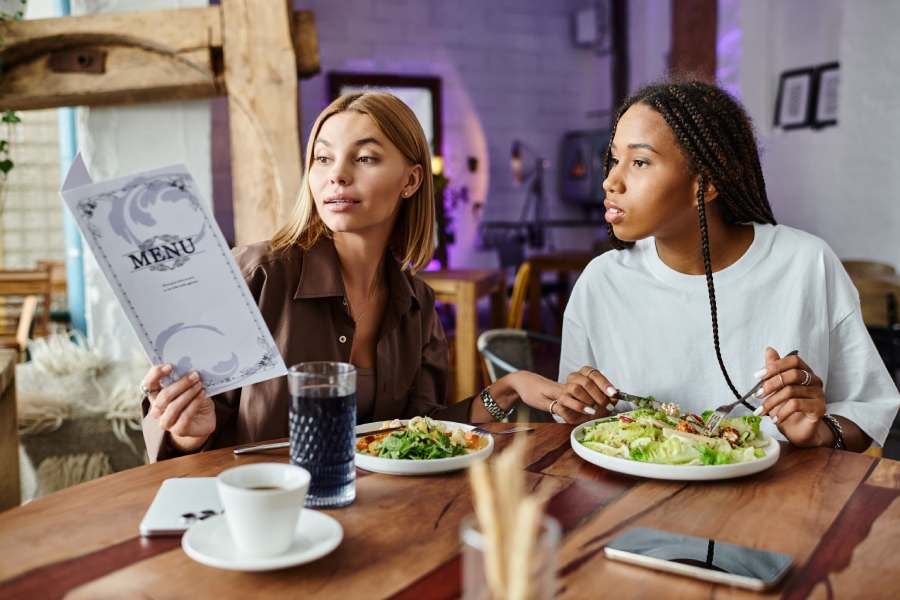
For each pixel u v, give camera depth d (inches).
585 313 69.2
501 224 366.0
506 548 21.6
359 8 330.0
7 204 241.1
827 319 63.5
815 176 240.2
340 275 62.7
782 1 251.3
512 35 363.3
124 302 45.2
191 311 46.6
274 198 116.0
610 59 373.4
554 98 376.2
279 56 114.7
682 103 58.0
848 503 43.0
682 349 65.1
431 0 343.6
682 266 65.2
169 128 118.3
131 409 103.8
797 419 52.6
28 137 242.1
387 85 336.5
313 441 41.4
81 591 32.5
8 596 32.1
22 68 110.6
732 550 36.2
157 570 34.4
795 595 32.6
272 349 48.3
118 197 43.8
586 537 38.4
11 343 160.9
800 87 245.8
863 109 218.1
